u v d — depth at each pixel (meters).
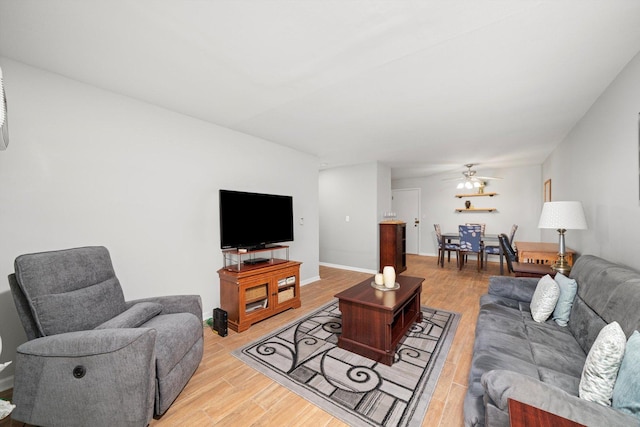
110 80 2.08
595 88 2.18
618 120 1.96
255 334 2.55
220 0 1.27
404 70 1.91
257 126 3.13
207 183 2.97
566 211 2.28
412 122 2.99
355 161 5.17
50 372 1.29
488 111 2.67
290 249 4.11
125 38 1.57
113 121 2.28
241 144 3.35
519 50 1.67
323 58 1.77
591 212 2.50
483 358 1.42
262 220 3.21
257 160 3.56
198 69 1.91
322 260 5.97
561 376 1.26
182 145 2.75
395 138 3.61
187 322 1.81
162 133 2.60
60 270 1.57
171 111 2.66
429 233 7.12
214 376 1.89
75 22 1.43
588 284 1.70
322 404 1.60
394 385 1.76
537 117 2.83
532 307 2.02
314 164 4.59
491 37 1.54
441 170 6.23
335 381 1.81
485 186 6.27
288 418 1.50
